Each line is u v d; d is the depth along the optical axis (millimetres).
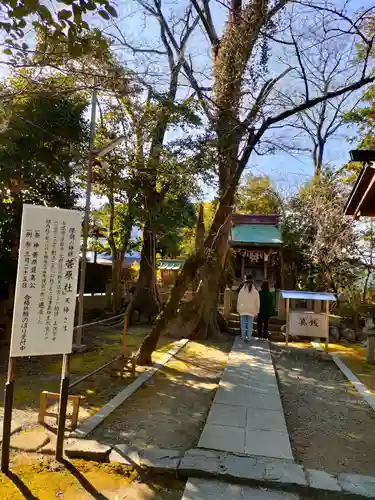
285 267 15586
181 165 8445
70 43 3516
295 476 3168
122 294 14109
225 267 11797
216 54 8258
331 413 5004
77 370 6449
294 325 8852
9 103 6242
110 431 4113
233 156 7578
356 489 3010
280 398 5402
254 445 3777
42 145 8195
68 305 3604
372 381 6520
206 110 7766
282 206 15547
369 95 10453
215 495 2967
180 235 15594
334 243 12742
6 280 7789
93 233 13609
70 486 3070
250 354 8172
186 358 7770
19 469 3277
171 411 4781
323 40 5781
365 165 5777
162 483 3180
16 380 5781
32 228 3506
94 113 7703
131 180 9555
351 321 11852
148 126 8648
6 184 7570
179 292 6848
